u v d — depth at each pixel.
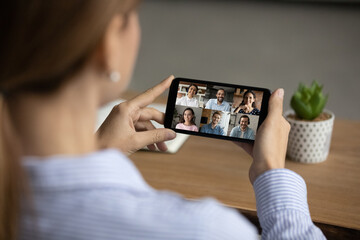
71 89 0.39
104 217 0.40
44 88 0.38
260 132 0.76
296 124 1.07
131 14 0.40
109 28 0.37
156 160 1.09
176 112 0.96
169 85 0.96
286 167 1.07
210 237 0.39
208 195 0.94
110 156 0.42
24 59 0.35
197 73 3.71
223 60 3.82
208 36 4.09
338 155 1.13
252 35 4.06
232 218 0.41
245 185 0.99
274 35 4.04
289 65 3.71
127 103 0.91
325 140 1.08
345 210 0.89
